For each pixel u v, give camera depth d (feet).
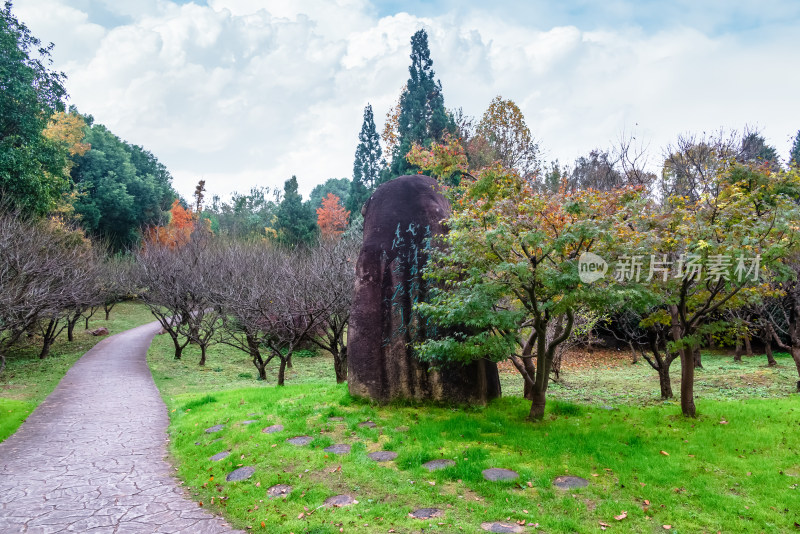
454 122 117.50
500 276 27.25
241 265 70.08
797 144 79.41
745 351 70.38
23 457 28.43
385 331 35.17
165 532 18.71
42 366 62.49
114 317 112.27
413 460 23.27
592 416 31.50
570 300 24.88
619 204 29.76
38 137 72.08
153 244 98.02
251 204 244.63
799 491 19.34
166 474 25.58
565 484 20.63
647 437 26.35
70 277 65.10
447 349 28.48
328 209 158.40
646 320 33.96
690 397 30.60
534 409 30.63
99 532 18.76
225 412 34.37
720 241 26.32
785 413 30.76
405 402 34.04
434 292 33.19
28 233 59.16
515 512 18.31
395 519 18.21
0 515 20.35
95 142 147.43
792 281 39.50
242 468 24.16
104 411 40.29
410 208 37.01
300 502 20.10
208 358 76.13
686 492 19.62
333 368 70.49
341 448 25.73
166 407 42.06
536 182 71.15
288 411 32.42
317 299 50.62
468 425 28.71
